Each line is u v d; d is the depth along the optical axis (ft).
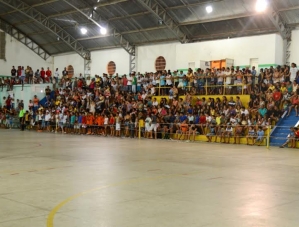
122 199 23.90
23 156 47.16
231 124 74.02
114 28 113.39
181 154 51.93
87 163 41.19
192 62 101.35
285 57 90.99
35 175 32.99
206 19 95.91
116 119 89.04
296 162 44.57
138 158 46.37
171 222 18.90
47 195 24.91
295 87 74.90
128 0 98.22
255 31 93.76
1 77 131.44
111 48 124.77
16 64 134.92
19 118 114.52
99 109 97.35
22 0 112.27
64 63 138.92
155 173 34.73
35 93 122.31
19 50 135.54
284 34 89.61
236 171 36.78
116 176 32.81
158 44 113.19
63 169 36.63
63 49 136.36
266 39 89.71
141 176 32.94
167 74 95.66
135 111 88.79
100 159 44.86
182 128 79.92
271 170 37.73
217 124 76.02
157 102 91.15
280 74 78.38
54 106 110.83
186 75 93.40
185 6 94.17
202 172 35.78
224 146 67.05
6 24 132.16
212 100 82.02
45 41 135.13
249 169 38.29
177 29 102.89
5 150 54.29
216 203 23.04
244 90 82.94
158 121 84.12
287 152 57.36
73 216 19.86
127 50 117.91
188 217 19.85
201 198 24.41
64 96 112.06
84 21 114.52
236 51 94.32
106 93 100.48
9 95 128.77
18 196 24.57
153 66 114.32
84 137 84.94
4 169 36.42
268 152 57.06
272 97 74.54
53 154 49.73
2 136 84.17
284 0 82.64
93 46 127.75
